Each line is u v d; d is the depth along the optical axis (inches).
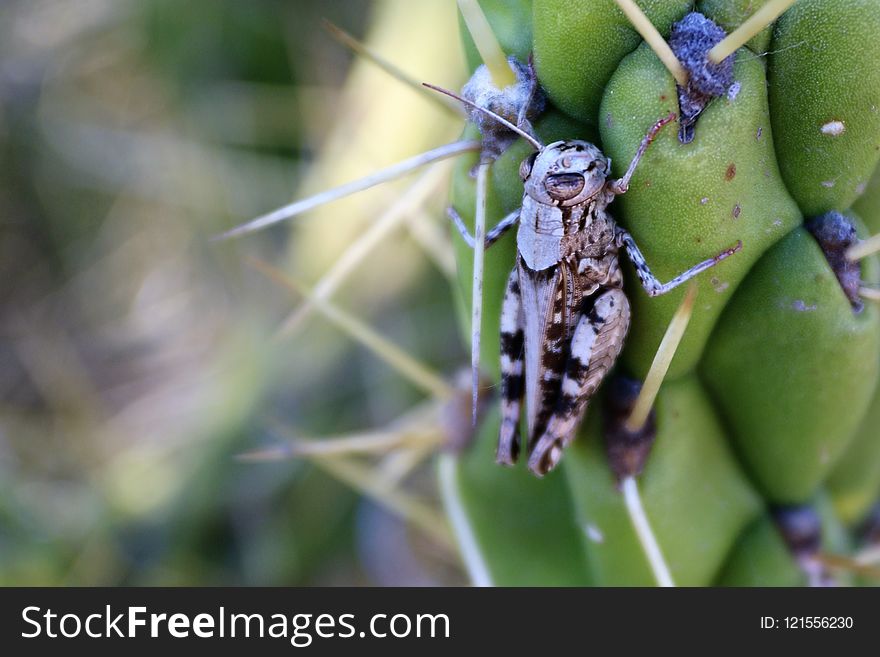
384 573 11.1
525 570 6.6
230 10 10.5
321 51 10.8
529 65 5.8
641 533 6.1
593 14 5.6
